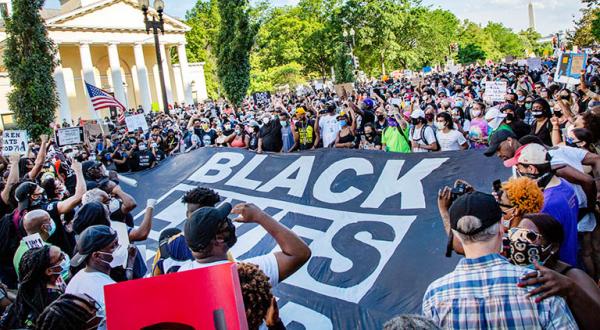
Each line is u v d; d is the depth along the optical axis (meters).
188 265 2.73
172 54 68.19
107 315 1.93
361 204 5.40
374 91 14.65
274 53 61.81
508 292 2.17
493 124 7.42
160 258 3.51
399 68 72.50
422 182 5.27
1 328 3.51
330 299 4.38
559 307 2.12
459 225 2.30
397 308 4.07
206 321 1.93
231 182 6.98
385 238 4.87
